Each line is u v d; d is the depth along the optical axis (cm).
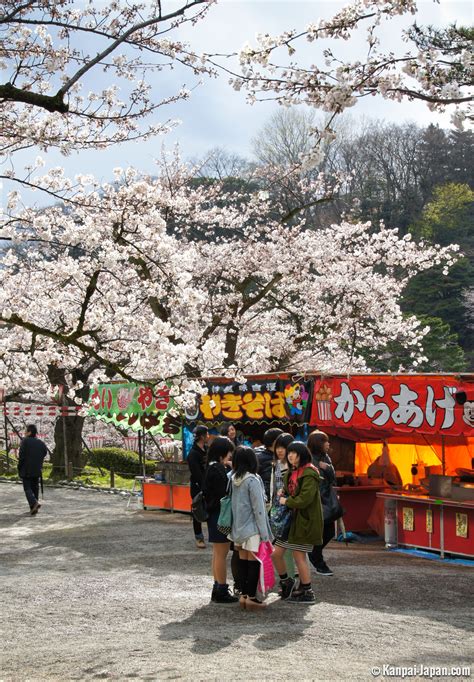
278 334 2269
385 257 2294
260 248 2070
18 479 2538
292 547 834
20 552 1245
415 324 2320
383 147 5962
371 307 2234
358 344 2356
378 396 1157
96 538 1351
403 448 1376
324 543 984
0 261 1388
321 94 645
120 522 1541
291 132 4388
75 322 1249
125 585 960
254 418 1377
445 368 3947
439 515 1116
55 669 605
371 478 1348
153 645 673
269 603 844
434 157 6028
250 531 786
